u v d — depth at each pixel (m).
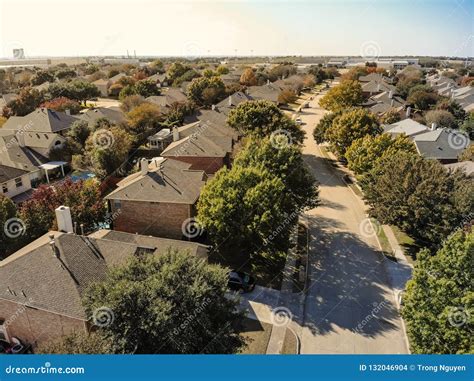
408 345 22.55
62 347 15.58
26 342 20.23
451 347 17.47
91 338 16.02
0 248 26.86
